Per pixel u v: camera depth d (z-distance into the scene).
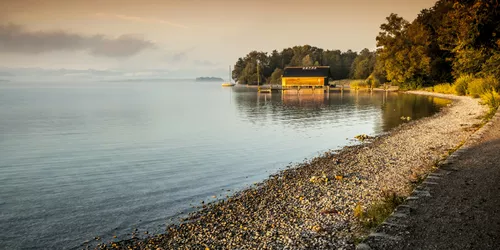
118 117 41.19
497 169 10.37
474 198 8.20
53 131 30.25
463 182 9.36
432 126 25.33
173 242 8.88
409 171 13.55
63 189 13.73
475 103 36.84
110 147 22.62
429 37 70.56
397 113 37.78
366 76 118.75
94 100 76.69
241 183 14.12
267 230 9.04
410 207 7.84
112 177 15.41
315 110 45.31
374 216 8.56
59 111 49.56
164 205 11.73
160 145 23.06
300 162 17.53
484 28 16.98
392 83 84.50
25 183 14.62
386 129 26.95
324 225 8.85
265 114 42.03
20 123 36.00
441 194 8.56
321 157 18.27
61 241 9.25
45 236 9.55
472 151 12.79
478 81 44.41
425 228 6.79
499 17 16.33
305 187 12.69
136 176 15.52
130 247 8.76
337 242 7.62
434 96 59.28
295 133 27.22
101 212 11.22
